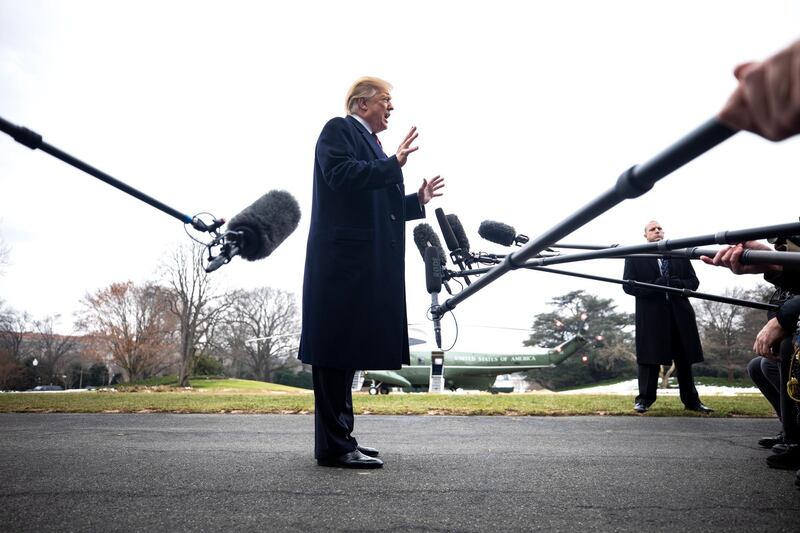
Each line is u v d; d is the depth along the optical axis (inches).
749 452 120.8
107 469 99.1
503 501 76.2
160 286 1723.7
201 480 89.6
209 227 93.0
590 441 138.6
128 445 130.3
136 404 243.8
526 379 1929.1
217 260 89.4
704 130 36.8
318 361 103.5
